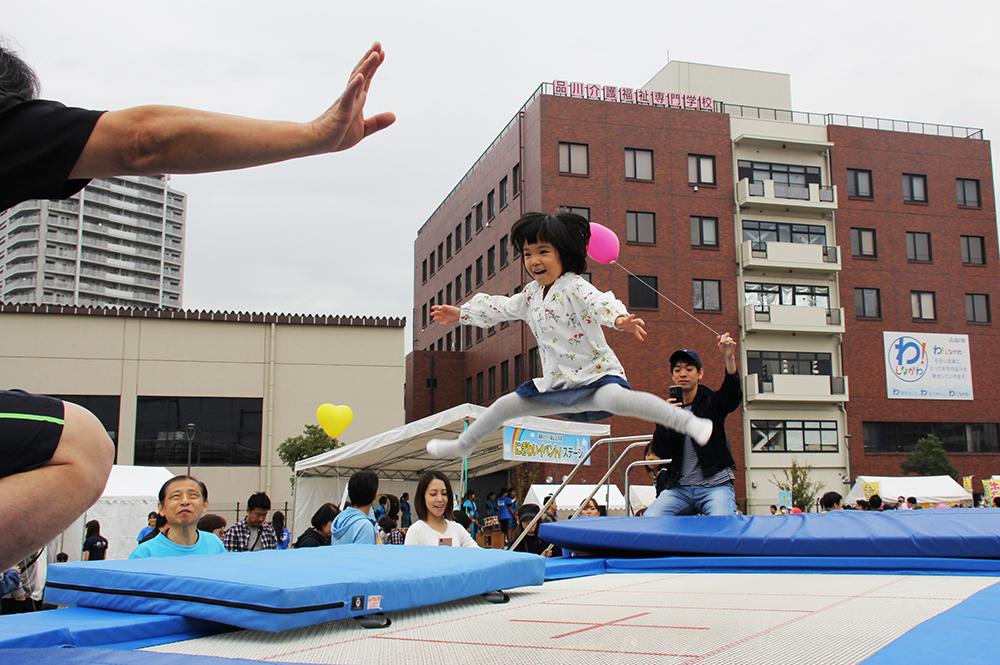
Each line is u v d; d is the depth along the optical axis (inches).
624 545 185.0
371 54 52.6
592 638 81.3
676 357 209.2
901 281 1326.3
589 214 1198.9
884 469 1267.2
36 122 48.3
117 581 100.6
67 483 53.9
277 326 1034.1
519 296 134.6
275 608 88.3
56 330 964.0
